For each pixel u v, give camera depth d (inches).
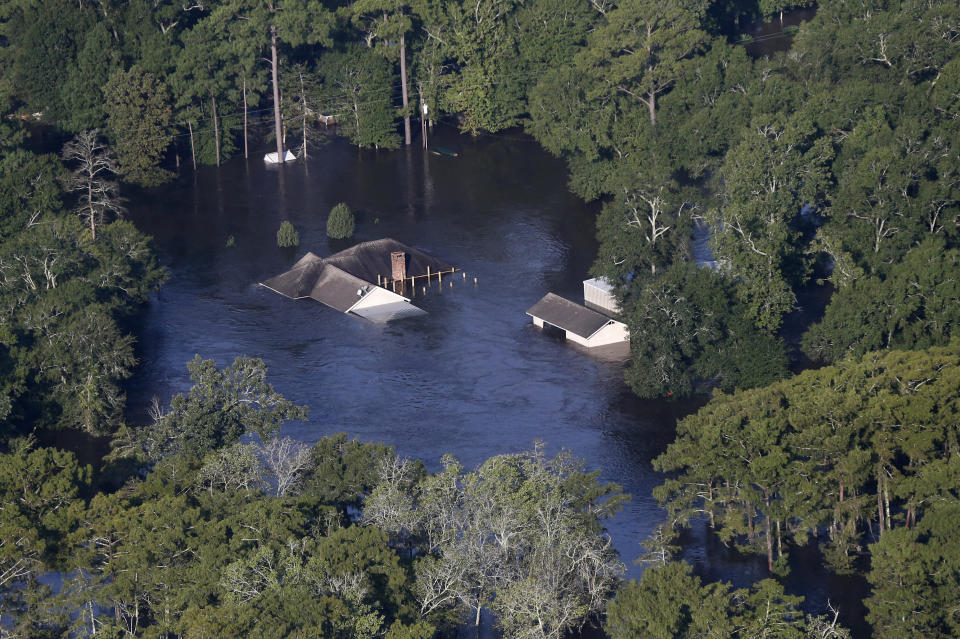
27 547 7618.1
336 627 6555.1
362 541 7293.3
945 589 7303.2
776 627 6761.8
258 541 7416.3
